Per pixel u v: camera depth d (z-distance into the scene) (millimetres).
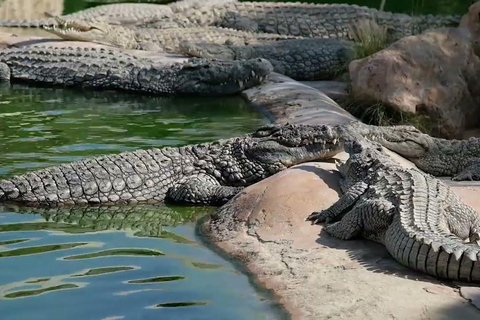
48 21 29359
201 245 10586
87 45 23688
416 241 8805
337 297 8383
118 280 9227
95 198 12578
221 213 11500
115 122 17109
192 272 9500
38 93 20453
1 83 21672
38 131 16078
